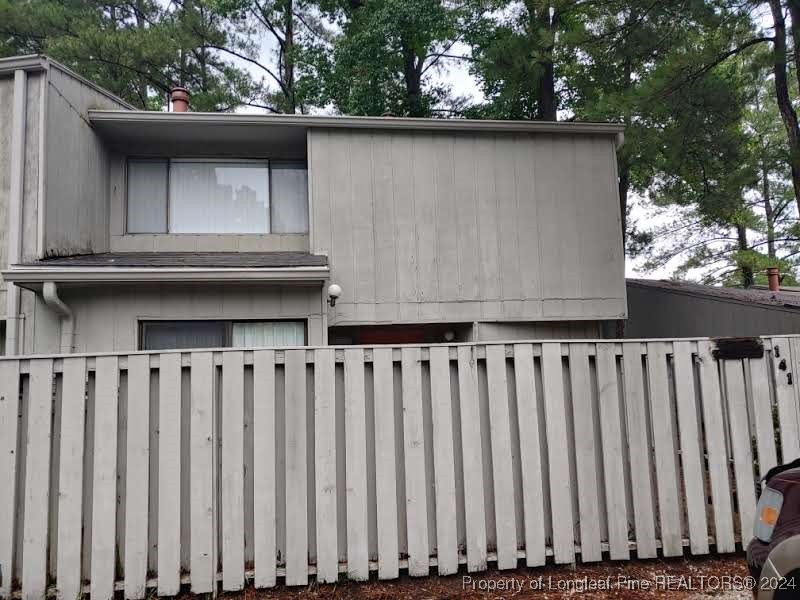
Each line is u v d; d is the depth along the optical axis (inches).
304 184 335.6
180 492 126.3
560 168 316.8
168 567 123.9
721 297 429.1
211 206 324.5
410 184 304.5
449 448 133.6
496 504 133.7
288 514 128.3
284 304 260.8
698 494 139.1
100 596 121.4
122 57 609.0
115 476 124.9
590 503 136.4
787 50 316.2
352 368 133.0
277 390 133.0
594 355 141.2
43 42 612.1
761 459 140.9
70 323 238.7
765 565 98.3
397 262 298.8
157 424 128.9
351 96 557.6
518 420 136.4
